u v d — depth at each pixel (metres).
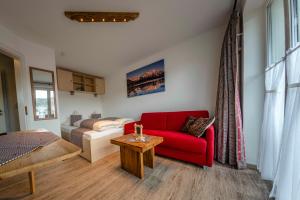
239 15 1.96
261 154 1.64
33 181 1.46
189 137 1.98
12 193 1.46
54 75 2.73
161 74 3.11
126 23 2.02
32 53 2.40
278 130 1.41
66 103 3.77
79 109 4.07
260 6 1.73
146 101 3.44
